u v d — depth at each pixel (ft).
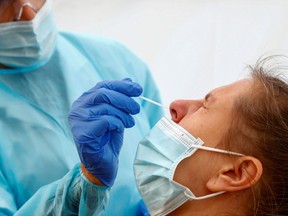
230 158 3.38
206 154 3.44
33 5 4.48
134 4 7.63
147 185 3.57
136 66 5.34
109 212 4.25
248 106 3.43
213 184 3.36
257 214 3.38
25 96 4.63
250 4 7.01
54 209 3.75
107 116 3.46
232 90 3.59
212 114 3.52
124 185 4.37
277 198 3.38
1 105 4.48
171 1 7.46
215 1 7.20
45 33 4.65
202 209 3.46
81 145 3.38
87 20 7.65
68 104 4.72
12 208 4.06
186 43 7.09
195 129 3.52
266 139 3.35
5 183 4.22
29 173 4.29
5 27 4.38
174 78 6.92
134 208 4.40
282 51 6.55
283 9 6.84
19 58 4.61
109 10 7.66
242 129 3.39
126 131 4.61
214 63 6.84
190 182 3.45
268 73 3.78
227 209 3.41
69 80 4.84
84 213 3.66
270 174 3.36
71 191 3.69
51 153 4.40
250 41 6.77
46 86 4.74
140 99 5.14
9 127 4.42
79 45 5.20
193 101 3.76
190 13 7.27
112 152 3.57
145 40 7.29
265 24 6.81
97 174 3.48
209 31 7.04
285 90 3.58
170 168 3.46
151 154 3.60
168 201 3.49
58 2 7.77
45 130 4.49
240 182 3.28
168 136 3.57
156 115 5.28
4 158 4.27
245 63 6.13
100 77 5.08
